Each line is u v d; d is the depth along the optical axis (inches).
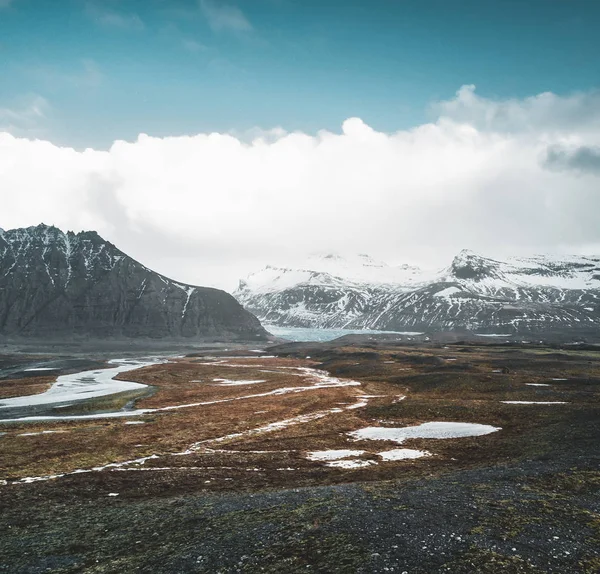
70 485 1537.9
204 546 918.4
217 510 1160.2
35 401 4050.2
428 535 894.4
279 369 7106.3
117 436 2465.6
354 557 808.3
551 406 2906.0
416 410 3100.4
